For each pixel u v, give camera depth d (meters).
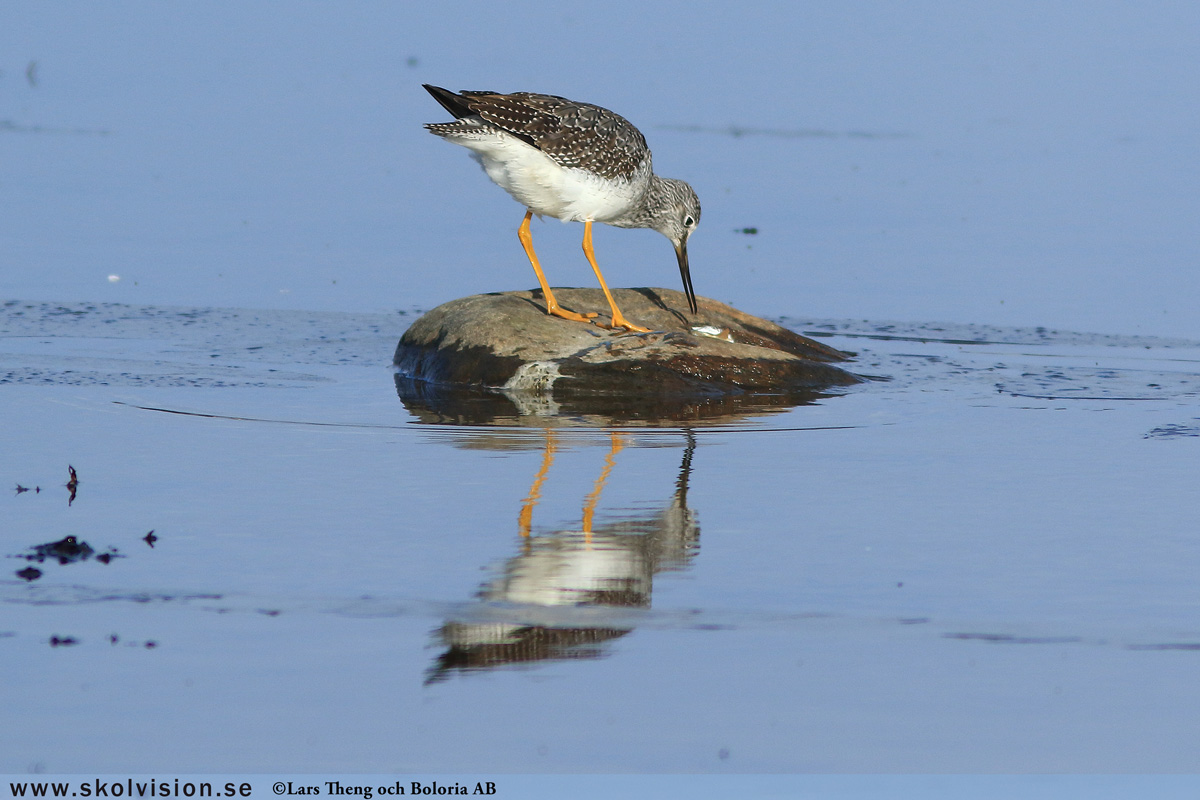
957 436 12.83
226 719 7.07
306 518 10.10
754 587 8.82
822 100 31.83
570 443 12.49
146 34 37.38
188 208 22.86
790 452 12.23
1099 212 23.45
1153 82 34.12
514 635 8.09
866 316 17.98
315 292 18.80
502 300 15.92
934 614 8.41
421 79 32.88
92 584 8.70
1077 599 8.65
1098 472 11.53
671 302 16.70
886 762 6.75
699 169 25.81
